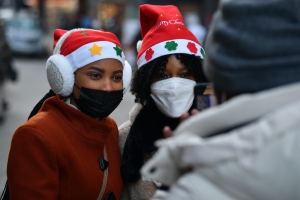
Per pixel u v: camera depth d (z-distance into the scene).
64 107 1.79
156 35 1.94
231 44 0.96
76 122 1.80
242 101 0.93
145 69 1.96
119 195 1.91
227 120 0.96
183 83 1.89
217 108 0.98
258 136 0.89
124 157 1.96
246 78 0.96
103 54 1.79
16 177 1.70
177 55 1.91
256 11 0.95
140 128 1.93
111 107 1.86
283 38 0.93
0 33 6.95
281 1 0.94
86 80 1.80
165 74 1.92
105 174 1.83
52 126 1.74
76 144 1.78
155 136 1.92
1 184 4.11
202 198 0.92
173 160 1.03
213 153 0.92
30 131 1.70
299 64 0.94
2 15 16.33
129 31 14.68
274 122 0.88
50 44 17.80
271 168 0.86
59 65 1.79
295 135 0.86
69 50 1.82
